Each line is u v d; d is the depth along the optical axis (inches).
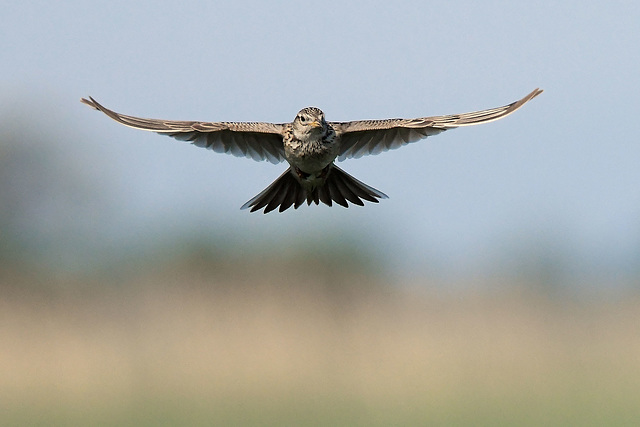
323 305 1363.2
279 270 1615.4
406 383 1058.1
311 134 422.3
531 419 883.4
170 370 1067.9
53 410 901.8
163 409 906.7
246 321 1258.0
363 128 418.0
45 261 1587.1
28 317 1293.1
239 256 1604.3
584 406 941.2
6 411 898.7
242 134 434.9
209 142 428.5
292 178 443.5
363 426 842.8
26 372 1052.5
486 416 894.4
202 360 1104.2
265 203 442.9
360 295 1584.6
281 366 1103.0
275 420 864.9
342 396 978.7
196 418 868.6
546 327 1369.3
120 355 1119.6
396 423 861.2
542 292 1449.3
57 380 1021.8
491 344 1270.9
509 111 388.8
